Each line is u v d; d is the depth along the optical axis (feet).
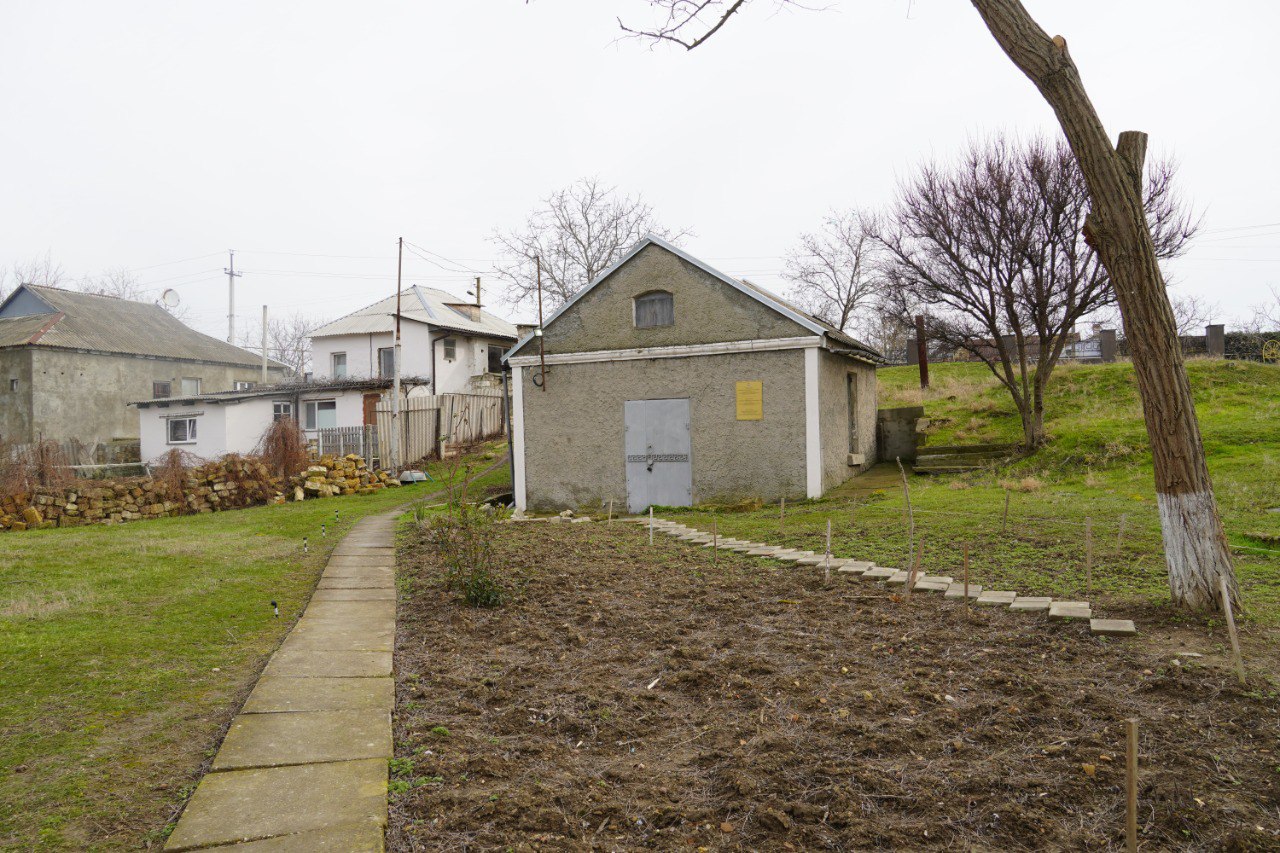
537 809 10.78
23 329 99.91
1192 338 74.54
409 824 10.49
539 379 51.13
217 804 10.96
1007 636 17.70
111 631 20.42
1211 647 16.16
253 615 22.41
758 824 10.41
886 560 26.73
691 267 48.03
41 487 49.70
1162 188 45.34
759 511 43.39
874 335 141.59
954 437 57.06
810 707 14.12
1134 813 9.12
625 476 49.32
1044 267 47.32
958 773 11.50
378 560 31.86
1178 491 18.47
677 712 14.42
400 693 15.67
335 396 93.50
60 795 11.42
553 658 17.70
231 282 140.05
